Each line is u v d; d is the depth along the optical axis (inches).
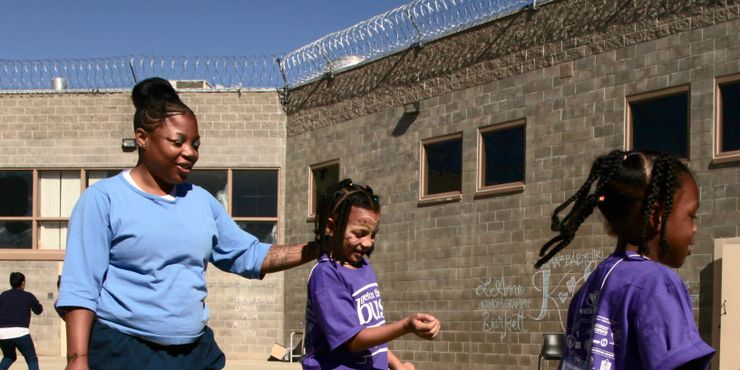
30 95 906.1
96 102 897.5
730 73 507.8
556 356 528.4
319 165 823.7
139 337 166.4
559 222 145.0
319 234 181.0
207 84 922.1
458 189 681.0
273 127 871.7
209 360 176.7
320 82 829.8
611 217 134.4
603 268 131.7
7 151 904.9
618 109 565.6
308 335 181.3
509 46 642.8
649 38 551.2
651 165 131.0
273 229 866.8
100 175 898.7
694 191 132.3
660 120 545.6
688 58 529.3
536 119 617.6
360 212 179.2
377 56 764.0
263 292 860.0
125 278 166.9
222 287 863.7
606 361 125.6
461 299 666.2
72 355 160.4
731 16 509.4
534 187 614.9
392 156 741.9
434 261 692.1
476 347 650.8
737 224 497.0
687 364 119.9
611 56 572.4
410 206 719.1
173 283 169.5
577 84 592.1
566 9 603.8
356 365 177.2
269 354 850.8
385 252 739.4
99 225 165.5
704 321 506.9
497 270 638.5
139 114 171.8
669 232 131.5
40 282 879.1
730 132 509.0
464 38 681.0
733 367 487.8
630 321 124.7
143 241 166.7
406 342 710.5
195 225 174.1
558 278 593.9
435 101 703.7
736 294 490.6
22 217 895.7
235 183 877.8
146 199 170.2
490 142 657.0
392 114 745.6
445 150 696.4
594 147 577.6
